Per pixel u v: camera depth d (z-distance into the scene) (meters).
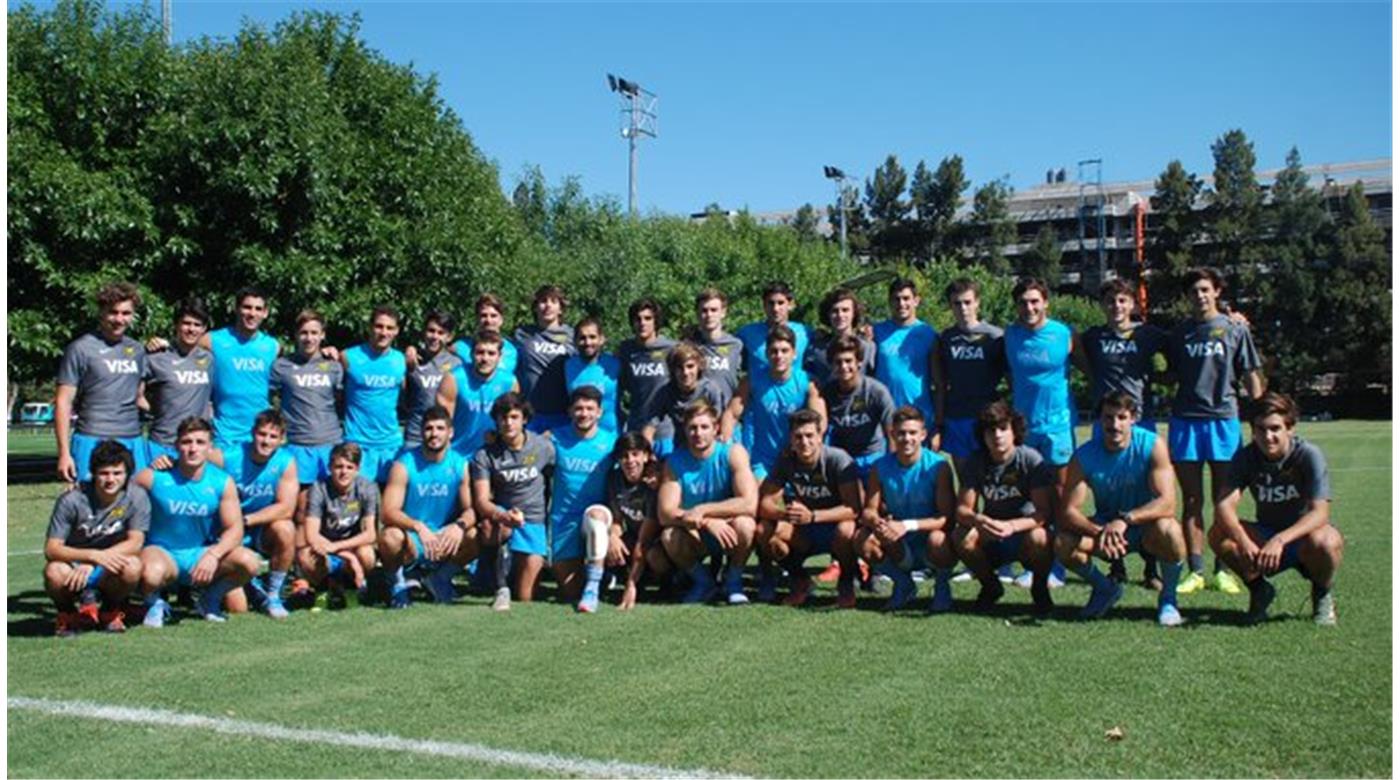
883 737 4.03
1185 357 7.03
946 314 36.06
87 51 16.80
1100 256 69.88
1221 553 5.92
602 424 7.77
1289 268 55.44
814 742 3.98
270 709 4.48
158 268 16.98
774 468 6.92
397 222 18.00
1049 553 6.28
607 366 7.86
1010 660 5.11
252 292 7.60
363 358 7.94
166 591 6.71
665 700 4.54
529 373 8.14
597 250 28.55
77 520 6.07
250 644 5.74
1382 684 4.59
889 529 6.34
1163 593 5.96
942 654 5.26
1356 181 59.09
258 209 16.58
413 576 7.51
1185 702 4.38
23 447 31.20
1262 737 3.95
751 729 4.14
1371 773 3.61
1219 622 5.88
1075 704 4.38
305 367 7.69
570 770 3.74
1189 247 60.28
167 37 18.28
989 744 3.93
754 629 5.97
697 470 6.90
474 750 3.95
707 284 32.38
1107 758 3.77
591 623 6.24
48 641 5.85
